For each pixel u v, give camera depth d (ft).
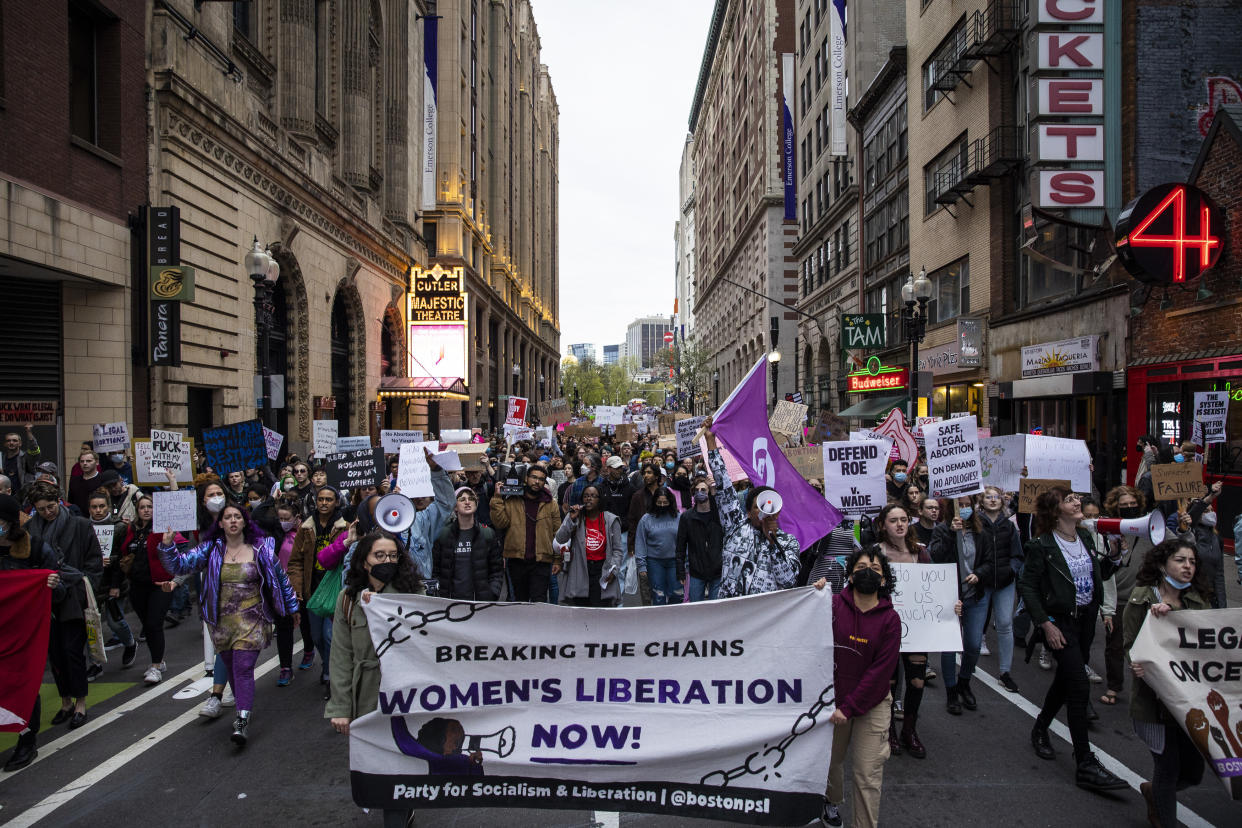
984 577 22.79
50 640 21.91
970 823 16.12
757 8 186.80
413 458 26.63
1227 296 42.91
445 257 144.15
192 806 17.10
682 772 14.96
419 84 118.32
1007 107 66.39
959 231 77.77
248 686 20.61
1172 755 15.20
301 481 41.78
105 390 45.06
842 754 16.03
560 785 15.03
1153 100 51.65
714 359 288.51
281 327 70.85
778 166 170.81
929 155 84.58
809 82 140.77
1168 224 43.57
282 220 65.62
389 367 111.65
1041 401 64.39
